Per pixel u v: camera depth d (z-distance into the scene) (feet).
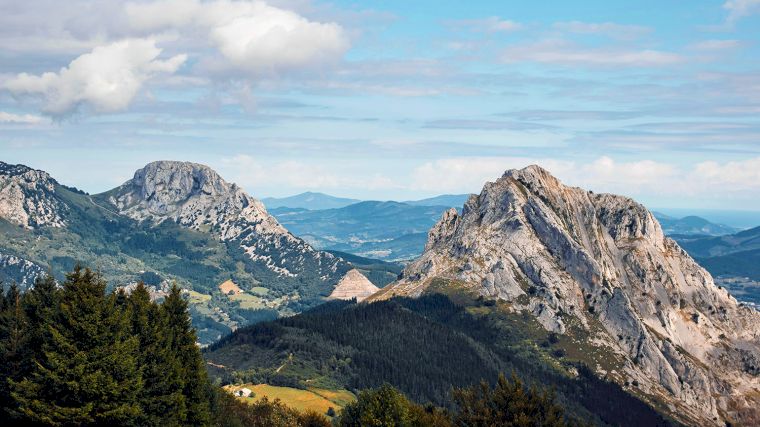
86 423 396.98
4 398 412.77
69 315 408.46
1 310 497.46
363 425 510.17
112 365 409.08
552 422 489.67
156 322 497.87
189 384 497.05
